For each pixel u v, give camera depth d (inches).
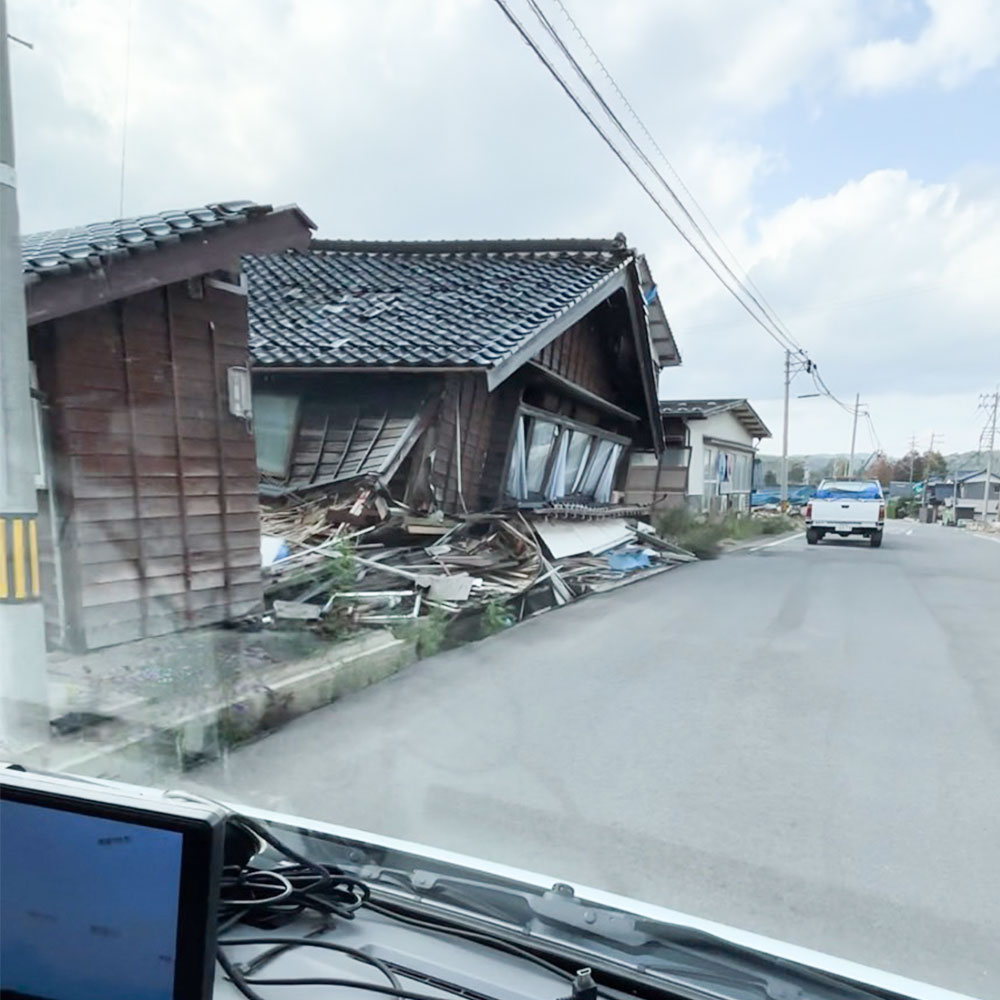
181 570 187.3
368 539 265.3
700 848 92.9
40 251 159.9
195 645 172.4
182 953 37.8
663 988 47.5
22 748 108.0
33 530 114.7
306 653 173.8
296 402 305.4
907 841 96.2
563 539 366.0
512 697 160.4
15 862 40.7
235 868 53.1
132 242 166.4
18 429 112.6
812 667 189.5
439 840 92.5
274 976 47.8
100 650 165.2
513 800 106.3
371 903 55.2
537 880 58.2
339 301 354.0
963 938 74.0
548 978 48.4
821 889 83.2
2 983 40.3
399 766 118.8
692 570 414.6
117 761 112.6
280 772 115.0
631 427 539.2
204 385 195.6
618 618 258.4
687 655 202.1
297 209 204.5
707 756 126.8
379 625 202.2
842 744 133.4
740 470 943.7
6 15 110.8
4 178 109.9
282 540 242.1
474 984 47.7
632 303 426.3
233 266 199.2
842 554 532.7
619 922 52.9
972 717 149.5
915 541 710.5
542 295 353.7
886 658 200.5
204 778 111.3
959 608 284.8
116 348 174.2
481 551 289.1
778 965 49.3
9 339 111.4
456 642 214.7
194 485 191.9
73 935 39.6
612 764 122.3
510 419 348.2
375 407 304.3
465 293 359.3
